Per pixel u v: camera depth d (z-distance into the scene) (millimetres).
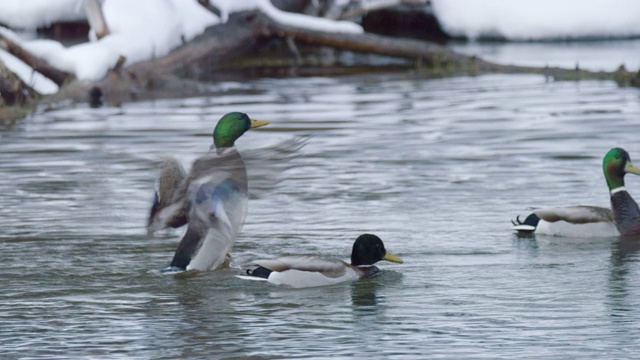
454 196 16672
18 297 12320
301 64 30453
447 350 10805
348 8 32375
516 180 17609
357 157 19312
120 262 13508
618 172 14695
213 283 12711
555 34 33844
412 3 32594
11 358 10688
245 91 26453
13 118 23656
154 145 20375
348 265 12953
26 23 31234
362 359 10609
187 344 11016
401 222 15258
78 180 17844
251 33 29703
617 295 12281
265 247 14117
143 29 27516
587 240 14461
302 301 12234
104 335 11250
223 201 12508
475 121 22344
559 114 22875
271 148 12609
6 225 15203
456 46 33375
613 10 33750
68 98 25328
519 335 11172
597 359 10539
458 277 12969
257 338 11156
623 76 27250
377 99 25188
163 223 12703
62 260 13609
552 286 12609
